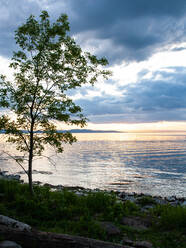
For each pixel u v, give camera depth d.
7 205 9.86
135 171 57.91
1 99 10.55
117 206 9.99
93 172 53.12
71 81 11.50
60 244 5.17
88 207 10.18
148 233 7.63
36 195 11.00
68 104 11.16
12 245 4.89
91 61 11.66
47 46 11.13
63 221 8.33
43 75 11.19
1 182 12.73
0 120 10.73
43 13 10.81
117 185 37.34
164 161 85.00
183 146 193.50
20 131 11.12
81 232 7.36
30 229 5.90
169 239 7.11
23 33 10.97
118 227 7.93
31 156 11.34
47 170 51.00
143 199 15.46
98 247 5.21
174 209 9.00
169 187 37.28
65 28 11.12
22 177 36.44
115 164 74.00
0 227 5.54
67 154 110.56
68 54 11.13
